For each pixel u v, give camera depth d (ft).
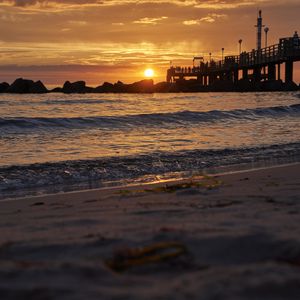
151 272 9.99
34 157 38.65
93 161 36.24
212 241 12.14
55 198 24.53
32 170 32.58
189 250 11.50
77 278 9.17
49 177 31.07
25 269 9.61
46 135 53.78
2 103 121.19
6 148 43.68
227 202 19.48
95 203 21.34
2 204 23.00
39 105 115.65
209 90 267.18
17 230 15.34
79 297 8.09
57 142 48.42
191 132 58.70
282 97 157.99
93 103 125.29
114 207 19.67
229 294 8.16
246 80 254.47
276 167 35.40
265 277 8.81
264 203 19.03
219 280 8.78
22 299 8.11
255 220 15.12
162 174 33.12
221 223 14.67
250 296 8.12
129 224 15.38
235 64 250.57
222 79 299.17
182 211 17.61
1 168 32.81
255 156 41.22
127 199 21.86
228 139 51.98
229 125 67.41
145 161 37.17
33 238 13.56
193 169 35.12
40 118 61.46
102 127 61.62
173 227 14.14
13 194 26.48
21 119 59.82
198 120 71.36
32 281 8.91
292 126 66.49
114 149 43.75
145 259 10.67
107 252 11.69
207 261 10.82
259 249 11.51
